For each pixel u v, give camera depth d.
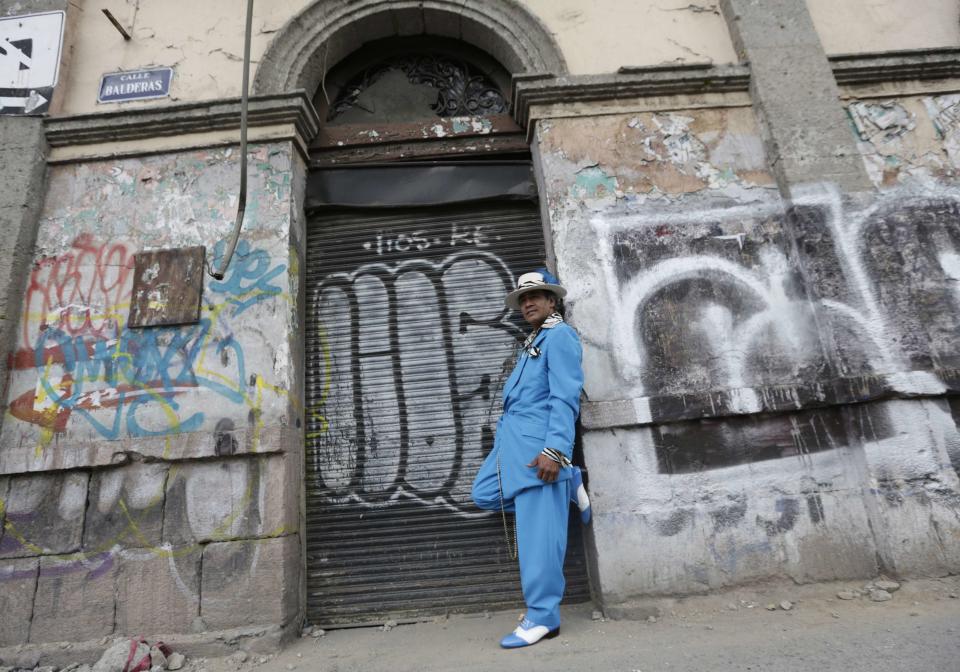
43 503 2.98
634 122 3.64
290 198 3.50
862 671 1.89
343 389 3.51
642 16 3.99
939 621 2.33
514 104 3.84
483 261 3.74
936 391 2.99
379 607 3.15
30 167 3.53
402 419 3.46
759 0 3.88
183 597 2.84
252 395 3.13
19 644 2.80
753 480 2.99
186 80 3.85
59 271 3.40
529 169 3.87
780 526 2.94
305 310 3.64
